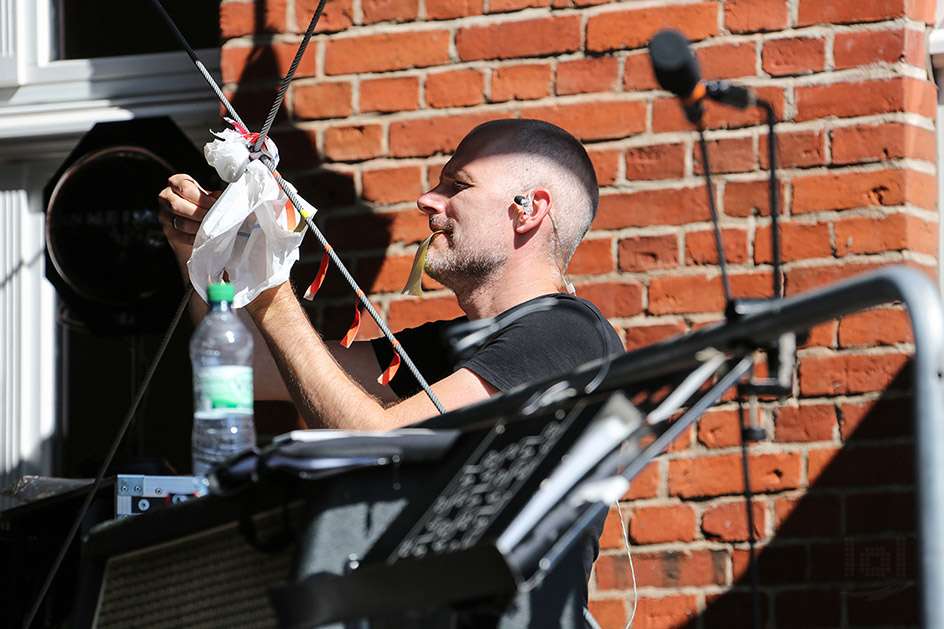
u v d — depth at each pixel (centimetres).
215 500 306
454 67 697
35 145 807
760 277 634
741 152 646
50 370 801
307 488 280
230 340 411
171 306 683
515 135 596
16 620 514
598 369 278
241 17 729
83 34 825
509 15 692
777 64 647
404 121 700
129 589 327
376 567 249
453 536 246
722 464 621
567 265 622
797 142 639
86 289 682
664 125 659
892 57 634
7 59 811
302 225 482
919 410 229
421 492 274
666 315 644
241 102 721
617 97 668
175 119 780
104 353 857
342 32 715
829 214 631
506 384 499
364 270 693
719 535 617
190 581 311
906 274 234
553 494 239
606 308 652
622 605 623
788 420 617
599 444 244
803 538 607
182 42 475
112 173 680
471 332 291
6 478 791
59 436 802
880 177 627
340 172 704
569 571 296
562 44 680
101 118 789
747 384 274
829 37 643
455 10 700
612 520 632
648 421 249
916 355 230
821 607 600
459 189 591
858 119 633
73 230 680
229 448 377
